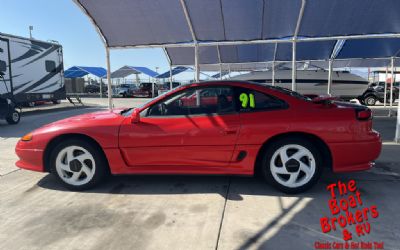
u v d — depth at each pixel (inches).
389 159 207.9
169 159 155.2
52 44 595.8
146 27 284.0
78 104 872.9
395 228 118.2
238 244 108.8
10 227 123.8
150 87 1333.7
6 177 185.8
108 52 311.7
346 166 150.0
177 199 148.6
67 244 110.7
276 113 150.3
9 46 486.0
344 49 453.1
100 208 140.3
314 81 664.4
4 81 469.4
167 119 155.5
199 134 151.3
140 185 167.9
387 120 418.9
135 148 155.6
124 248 107.6
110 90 311.9
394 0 237.9
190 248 106.9
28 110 674.8
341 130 146.0
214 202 144.1
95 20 273.7
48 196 155.4
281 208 136.6
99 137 155.7
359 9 254.1
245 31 294.0
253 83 158.6
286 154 150.4
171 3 248.8
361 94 691.4
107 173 167.0
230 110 153.9
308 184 149.6
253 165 152.3
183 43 312.8
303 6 246.5
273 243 109.1
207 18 268.7
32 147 163.0
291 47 455.5
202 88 157.9
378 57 494.6
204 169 155.1
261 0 243.0
